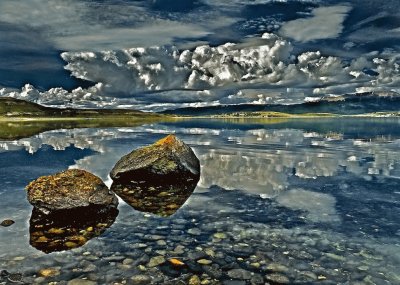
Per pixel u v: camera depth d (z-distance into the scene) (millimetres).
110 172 16938
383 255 8336
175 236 9500
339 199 13148
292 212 11672
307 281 7090
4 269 7430
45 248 8594
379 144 31594
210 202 12883
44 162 21312
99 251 8469
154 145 16984
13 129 62938
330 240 9273
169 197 13547
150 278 7137
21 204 12266
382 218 11039
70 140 36969
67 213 10633
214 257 8180
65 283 6863
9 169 19047
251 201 12992
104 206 11227
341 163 20812
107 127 74375
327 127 71188
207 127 74875
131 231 9852
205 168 19516
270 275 7328
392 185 15133
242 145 31422
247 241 9172
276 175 17500
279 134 47500
